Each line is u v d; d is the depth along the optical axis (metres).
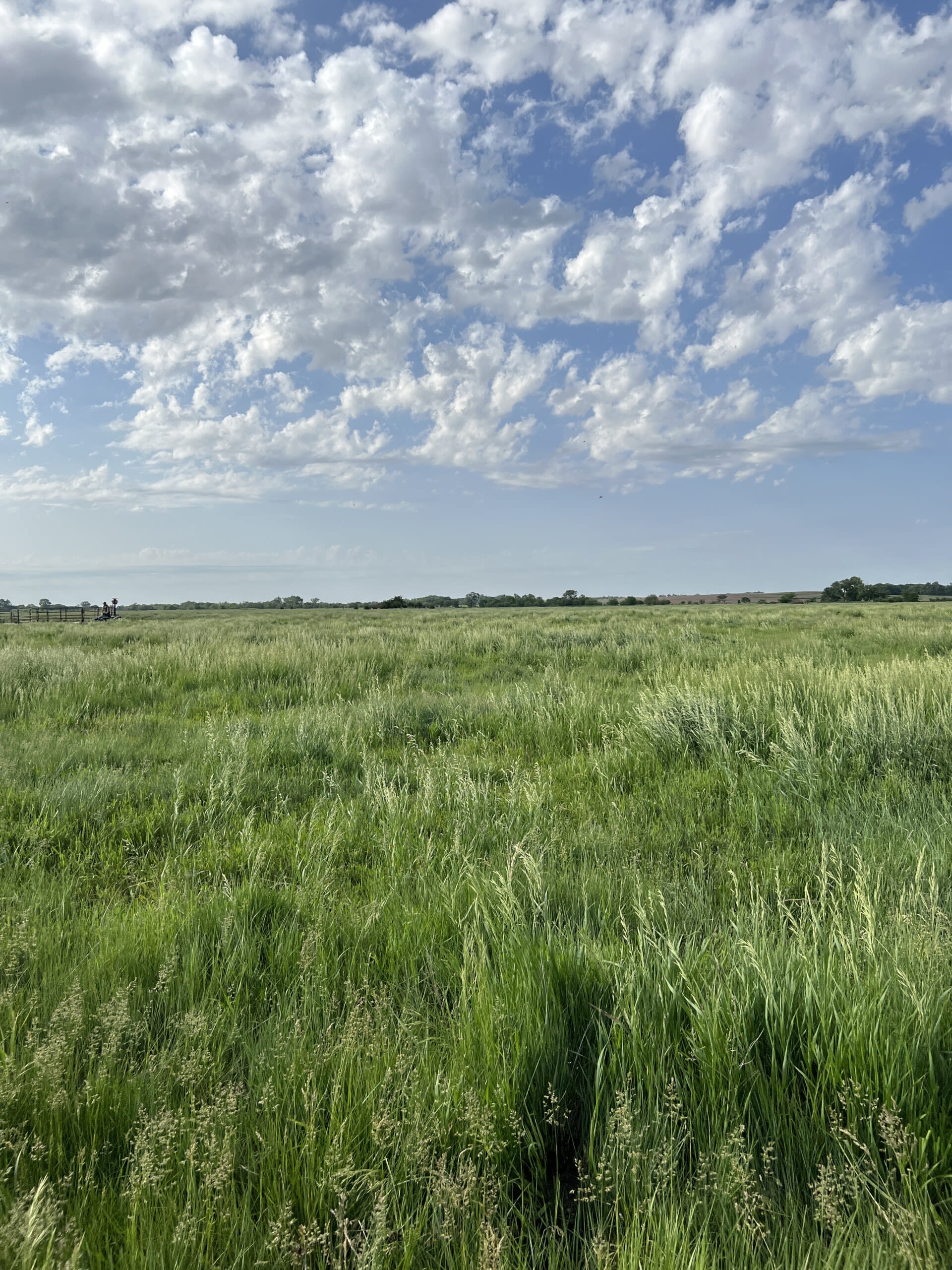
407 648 16.09
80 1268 1.50
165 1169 1.72
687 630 20.08
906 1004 2.11
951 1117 1.84
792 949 2.42
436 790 5.11
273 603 133.12
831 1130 1.82
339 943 3.01
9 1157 1.77
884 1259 1.49
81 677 10.41
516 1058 2.04
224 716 8.70
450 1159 1.80
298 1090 1.98
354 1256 1.49
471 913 3.10
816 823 4.30
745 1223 1.56
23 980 2.71
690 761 6.02
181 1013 2.41
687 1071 2.03
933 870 3.09
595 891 3.36
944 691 6.85
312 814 4.82
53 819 4.68
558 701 8.46
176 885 3.63
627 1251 1.51
